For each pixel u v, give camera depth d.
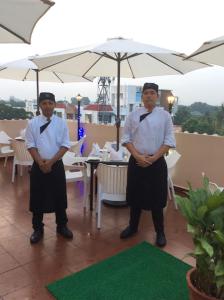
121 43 3.74
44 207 3.10
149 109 3.02
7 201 4.36
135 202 3.18
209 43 2.73
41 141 2.99
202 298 1.73
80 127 7.02
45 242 3.14
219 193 1.81
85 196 4.14
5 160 6.56
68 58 3.97
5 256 2.84
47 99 2.95
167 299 2.28
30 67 5.59
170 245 3.14
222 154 4.41
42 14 1.88
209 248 1.61
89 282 2.46
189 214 1.81
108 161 3.64
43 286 2.40
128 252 2.97
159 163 3.04
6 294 2.29
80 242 3.16
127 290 2.37
